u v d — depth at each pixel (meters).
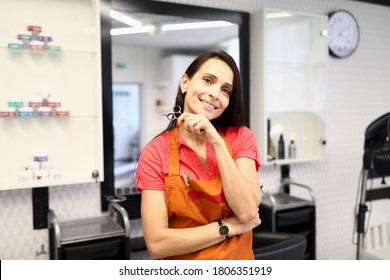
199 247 0.92
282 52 2.69
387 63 3.28
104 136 2.17
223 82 0.98
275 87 2.71
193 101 0.99
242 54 2.54
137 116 6.41
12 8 1.91
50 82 2.00
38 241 2.05
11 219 1.99
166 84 5.87
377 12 3.19
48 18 1.99
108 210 2.20
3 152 1.92
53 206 2.08
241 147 1.04
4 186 1.76
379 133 2.42
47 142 2.02
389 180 3.17
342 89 3.04
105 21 2.13
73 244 1.79
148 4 2.23
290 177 2.84
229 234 0.93
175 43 5.24
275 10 2.45
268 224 2.39
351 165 3.14
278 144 2.67
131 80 5.86
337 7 2.97
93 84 2.08
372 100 3.21
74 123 2.08
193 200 0.96
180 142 0.99
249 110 2.58
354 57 3.09
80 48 2.07
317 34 2.79
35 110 1.93
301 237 1.61
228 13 2.47
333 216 3.08
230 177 0.90
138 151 6.36
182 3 2.35
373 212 3.06
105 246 1.82
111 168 2.21
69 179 1.90
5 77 1.91
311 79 2.87
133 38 4.78
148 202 0.95
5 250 1.99
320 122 2.83
